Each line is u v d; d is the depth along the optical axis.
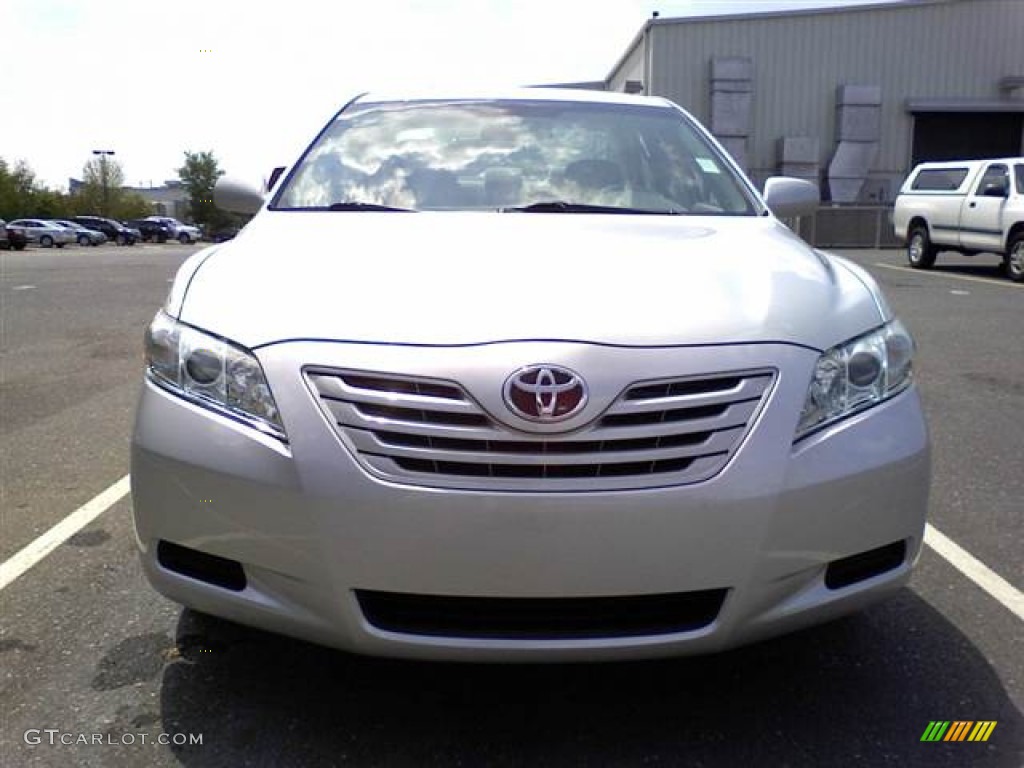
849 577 2.45
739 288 2.58
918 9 30.34
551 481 2.20
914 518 2.51
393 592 2.24
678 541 2.21
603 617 2.29
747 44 30.11
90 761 2.43
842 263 3.14
